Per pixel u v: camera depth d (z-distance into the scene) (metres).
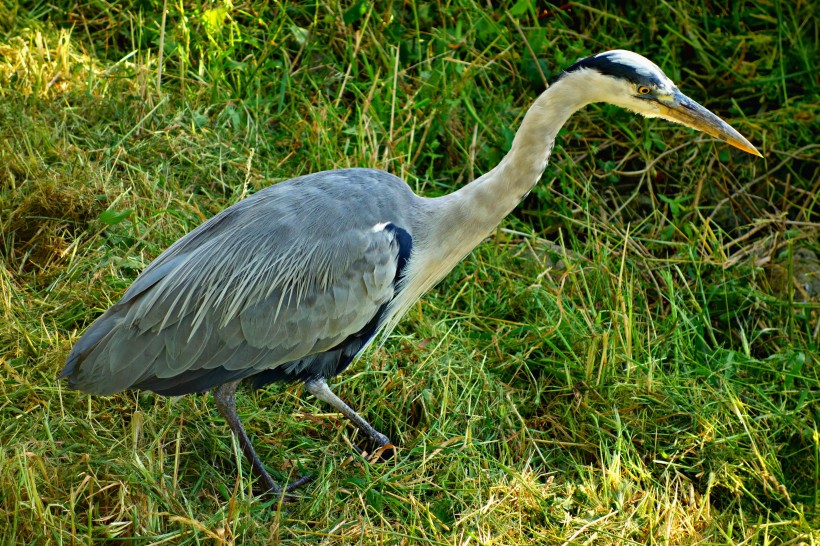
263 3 13.14
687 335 10.80
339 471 8.88
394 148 11.82
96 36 13.09
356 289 8.20
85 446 8.27
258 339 8.05
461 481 8.84
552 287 11.05
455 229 8.73
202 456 8.82
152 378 7.91
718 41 14.05
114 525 7.57
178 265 8.08
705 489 9.45
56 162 10.81
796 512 9.08
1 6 12.52
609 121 13.05
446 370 9.84
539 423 9.87
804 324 11.40
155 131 11.54
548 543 8.52
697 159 12.95
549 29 13.73
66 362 7.96
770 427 10.05
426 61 12.73
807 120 13.30
